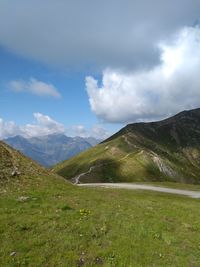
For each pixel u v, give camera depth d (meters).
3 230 18.69
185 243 21.06
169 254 18.84
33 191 27.89
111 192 38.06
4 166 32.38
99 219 22.25
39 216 21.12
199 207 35.25
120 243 18.95
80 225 20.48
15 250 16.89
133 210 26.70
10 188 27.88
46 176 35.88
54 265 16.08
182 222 25.91
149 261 17.59
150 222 23.62
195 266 18.17
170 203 36.03
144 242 19.69
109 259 17.12
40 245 17.61
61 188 32.22
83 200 27.33
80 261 16.70
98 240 18.94
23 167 34.81
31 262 16.09
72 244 17.98
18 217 20.64
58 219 21.09
